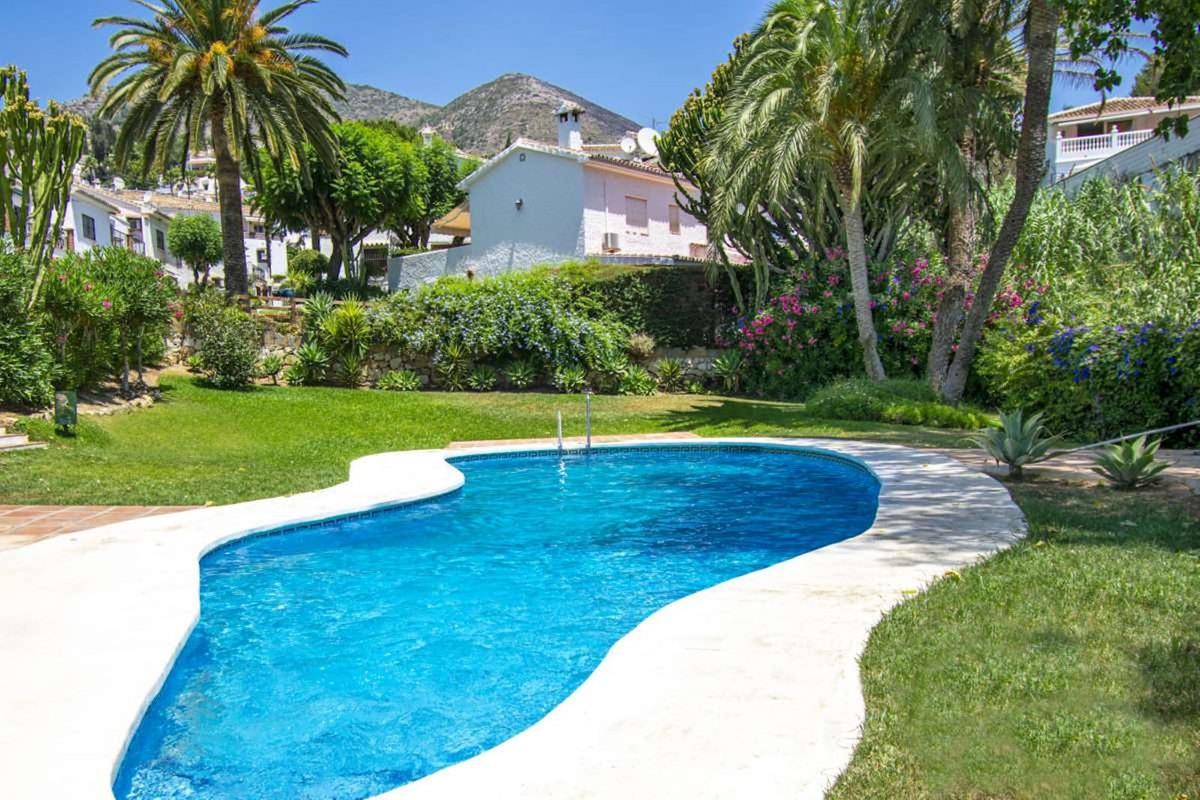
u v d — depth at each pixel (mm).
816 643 4320
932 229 23531
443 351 22281
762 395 22719
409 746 4137
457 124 195125
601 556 7980
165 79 22125
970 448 12664
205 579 7168
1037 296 18797
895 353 21047
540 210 29500
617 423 18125
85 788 3096
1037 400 14117
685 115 23547
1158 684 3566
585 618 6125
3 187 13648
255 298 27703
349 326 22172
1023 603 4742
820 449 13195
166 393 17656
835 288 21625
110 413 14922
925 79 15906
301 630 5875
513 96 193875
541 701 4668
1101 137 32562
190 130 22609
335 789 3729
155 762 3967
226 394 18703
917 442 13648
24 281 13250
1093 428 13133
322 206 35500
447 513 10039
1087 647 4031
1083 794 2758
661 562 7734
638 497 11055
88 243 39000
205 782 3779
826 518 9609
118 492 9641
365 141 35812
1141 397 12492
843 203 18359
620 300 24141
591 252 28781
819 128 17109
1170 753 2994
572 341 22594
